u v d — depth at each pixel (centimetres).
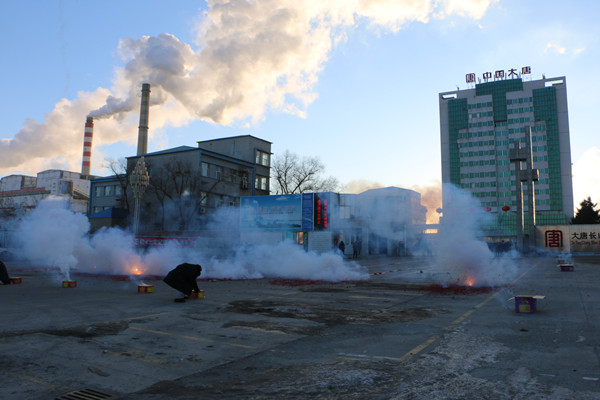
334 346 543
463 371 430
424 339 579
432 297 1034
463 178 10281
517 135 9981
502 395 359
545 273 1722
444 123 10750
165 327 664
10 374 424
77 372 432
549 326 652
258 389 381
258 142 5441
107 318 739
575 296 1001
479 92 10450
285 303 930
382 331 633
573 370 426
